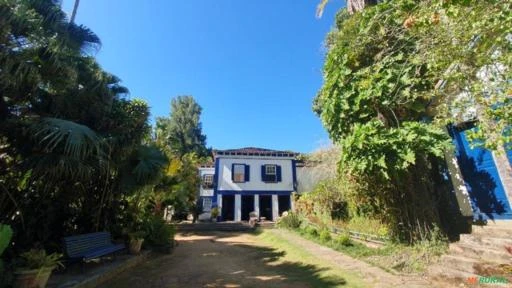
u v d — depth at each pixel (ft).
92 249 23.09
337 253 27.25
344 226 34.22
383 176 22.33
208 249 38.14
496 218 20.27
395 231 23.54
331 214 38.14
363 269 20.21
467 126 21.99
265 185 85.46
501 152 12.03
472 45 12.15
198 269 24.94
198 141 156.56
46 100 21.86
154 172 29.89
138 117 29.43
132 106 30.07
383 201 24.29
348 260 23.71
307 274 21.30
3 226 14.60
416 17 13.14
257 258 30.53
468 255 17.57
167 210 71.20
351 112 24.30
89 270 21.24
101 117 25.41
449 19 11.91
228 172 85.46
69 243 20.63
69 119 22.95
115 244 27.48
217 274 22.89
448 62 12.73
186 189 67.62
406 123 21.75
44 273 15.44
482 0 10.44
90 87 24.62
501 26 10.56
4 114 18.65
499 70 11.51
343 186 29.66
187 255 33.17
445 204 23.97
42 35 17.81
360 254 24.77
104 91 25.43
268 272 23.24
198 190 84.17
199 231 63.21
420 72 19.11
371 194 24.99
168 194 50.06
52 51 18.28
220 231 63.36
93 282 18.80
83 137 17.87
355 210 32.07
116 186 29.73
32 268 15.29
